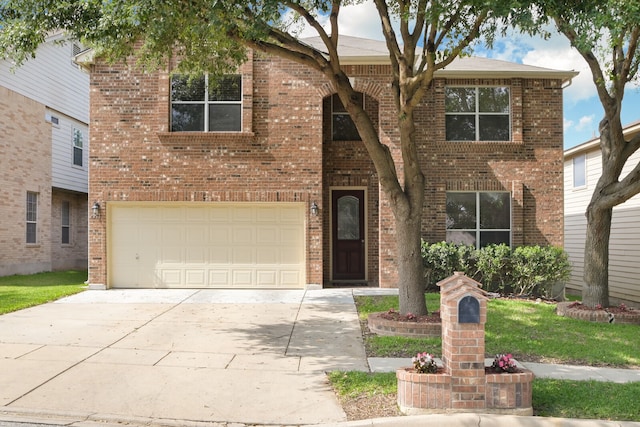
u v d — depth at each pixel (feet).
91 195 41.04
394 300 35.81
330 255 45.32
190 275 41.65
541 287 40.96
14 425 15.17
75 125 65.26
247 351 23.30
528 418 15.06
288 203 41.42
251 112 40.83
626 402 16.78
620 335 26.55
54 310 32.30
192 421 15.67
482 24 25.02
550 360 22.39
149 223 41.73
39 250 56.59
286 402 17.10
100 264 40.93
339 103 45.52
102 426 15.30
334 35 27.63
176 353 22.80
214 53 32.48
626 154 32.35
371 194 45.19
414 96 26.73
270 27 25.12
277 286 41.47
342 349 23.81
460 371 15.67
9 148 51.31
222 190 40.98
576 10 22.40
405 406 15.89
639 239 50.47
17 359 21.39
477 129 43.80
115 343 24.29
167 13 22.74
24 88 54.49
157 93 41.04
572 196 62.85
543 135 43.62
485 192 43.60
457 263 40.42
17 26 24.54
